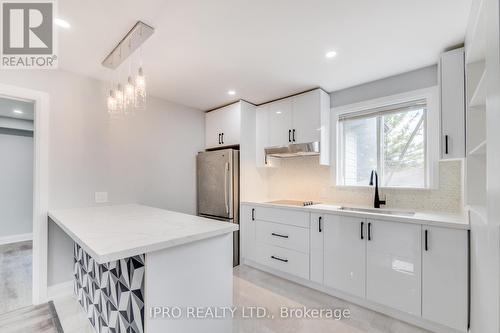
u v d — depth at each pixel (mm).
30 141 4484
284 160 3443
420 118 2428
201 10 1508
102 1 1419
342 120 2920
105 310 1595
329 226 2332
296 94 2984
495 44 665
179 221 1722
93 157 2531
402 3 1436
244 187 3215
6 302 2201
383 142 2666
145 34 1747
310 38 1817
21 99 2170
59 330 1825
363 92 2686
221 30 1720
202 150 3676
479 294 1329
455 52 1792
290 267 2639
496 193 690
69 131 2371
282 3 1446
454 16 1540
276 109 3180
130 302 1302
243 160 3221
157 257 1229
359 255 2135
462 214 1976
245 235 3113
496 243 722
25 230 4387
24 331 1813
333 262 2299
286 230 2684
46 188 2221
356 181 2854
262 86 2756
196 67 2287
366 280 2092
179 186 3338
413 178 2467
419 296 1824
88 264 1920
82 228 1505
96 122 2557
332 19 1597
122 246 1133
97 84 2562
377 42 1867
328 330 1825
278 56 2090
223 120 3426
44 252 2201
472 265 1550
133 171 2857
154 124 3082
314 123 2793
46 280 2217
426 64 2225
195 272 1390
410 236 1871
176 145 3324
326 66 2271
